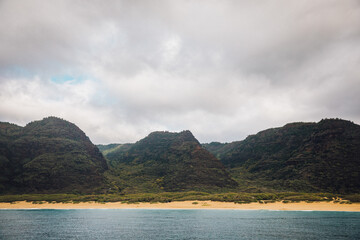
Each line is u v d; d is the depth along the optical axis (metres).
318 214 119.50
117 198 182.12
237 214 122.75
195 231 76.25
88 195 195.62
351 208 137.75
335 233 70.88
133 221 99.31
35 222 95.94
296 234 70.00
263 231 75.00
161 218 108.38
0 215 120.12
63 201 176.75
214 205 158.00
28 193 199.88
